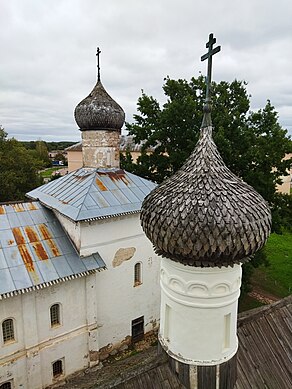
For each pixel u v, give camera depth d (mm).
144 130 25797
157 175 25641
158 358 6512
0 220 14266
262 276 27047
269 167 22250
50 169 101188
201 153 5684
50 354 13664
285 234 38500
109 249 15055
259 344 7367
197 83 25297
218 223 5035
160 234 5480
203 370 5992
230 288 5797
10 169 40844
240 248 5223
